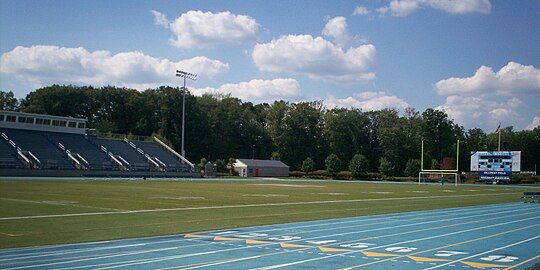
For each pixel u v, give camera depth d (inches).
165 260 514.3
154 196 1370.6
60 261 504.1
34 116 3011.8
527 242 653.9
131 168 3021.7
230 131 4795.8
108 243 613.3
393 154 4574.3
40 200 1162.6
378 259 527.2
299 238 669.9
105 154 3110.2
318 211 1055.6
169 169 3211.1
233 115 4803.2
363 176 4008.4
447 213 1074.1
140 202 1171.3
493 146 5088.6
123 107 4365.2
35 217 848.3
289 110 4938.5
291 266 489.4
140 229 730.8
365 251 574.2
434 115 4542.3
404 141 4589.1
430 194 1839.3
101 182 2126.0
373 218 938.7
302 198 1440.7
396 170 4562.0
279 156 4690.0
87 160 2933.1
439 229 786.2
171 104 4362.7
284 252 563.5
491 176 2925.7
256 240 649.0
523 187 2716.5
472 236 708.0
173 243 619.2
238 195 1502.2
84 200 1187.3
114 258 522.0
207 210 1024.9
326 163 4188.0
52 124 3102.9
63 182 2028.8
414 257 540.1
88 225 762.2
